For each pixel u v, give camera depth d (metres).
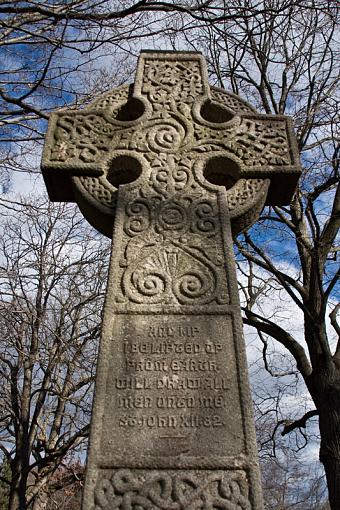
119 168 3.02
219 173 3.07
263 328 7.80
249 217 2.86
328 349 6.63
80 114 3.15
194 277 2.48
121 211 2.71
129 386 2.12
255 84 8.69
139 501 1.85
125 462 1.93
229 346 2.25
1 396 9.72
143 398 2.09
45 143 3.02
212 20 4.52
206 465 1.93
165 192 2.80
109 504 1.84
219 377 2.15
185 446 1.97
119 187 2.83
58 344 8.78
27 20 4.49
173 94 3.26
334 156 7.11
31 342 9.34
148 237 2.61
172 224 2.67
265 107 8.60
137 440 1.98
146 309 2.35
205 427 2.02
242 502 1.86
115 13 4.42
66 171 2.93
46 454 9.73
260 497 1.87
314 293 7.16
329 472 5.86
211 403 2.08
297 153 3.06
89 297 8.88
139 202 2.75
